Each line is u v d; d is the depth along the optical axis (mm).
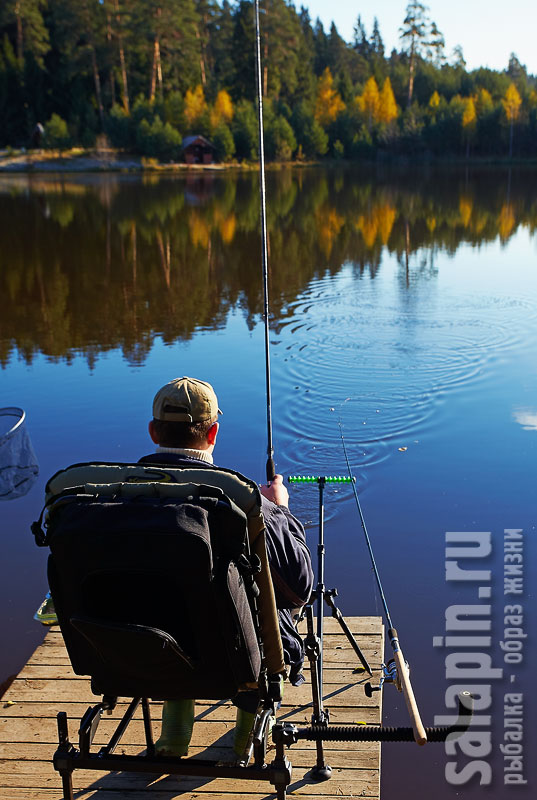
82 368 8539
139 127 63875
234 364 8594
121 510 1655
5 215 26156
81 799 2469
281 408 7105
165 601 1707
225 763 1875
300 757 2672
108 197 34281
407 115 78562
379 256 16484
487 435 6391
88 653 1826
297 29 80438
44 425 6793
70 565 1686
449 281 13375
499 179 46688
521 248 17109
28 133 67438
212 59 86312
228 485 1723
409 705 1865
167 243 18703
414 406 7078
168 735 2297
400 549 4645
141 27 67125
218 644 1738
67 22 65938
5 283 13758
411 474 5695
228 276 14195
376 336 9664
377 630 3521
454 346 9078
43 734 2799
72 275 14484
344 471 5770
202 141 64188
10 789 2529
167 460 1895
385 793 2906
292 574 2045
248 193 35906
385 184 42125
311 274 14375
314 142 72062
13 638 3832
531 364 8312
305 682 3096
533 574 4305
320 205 28641
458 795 2863
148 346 9438
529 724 3205
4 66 67000
